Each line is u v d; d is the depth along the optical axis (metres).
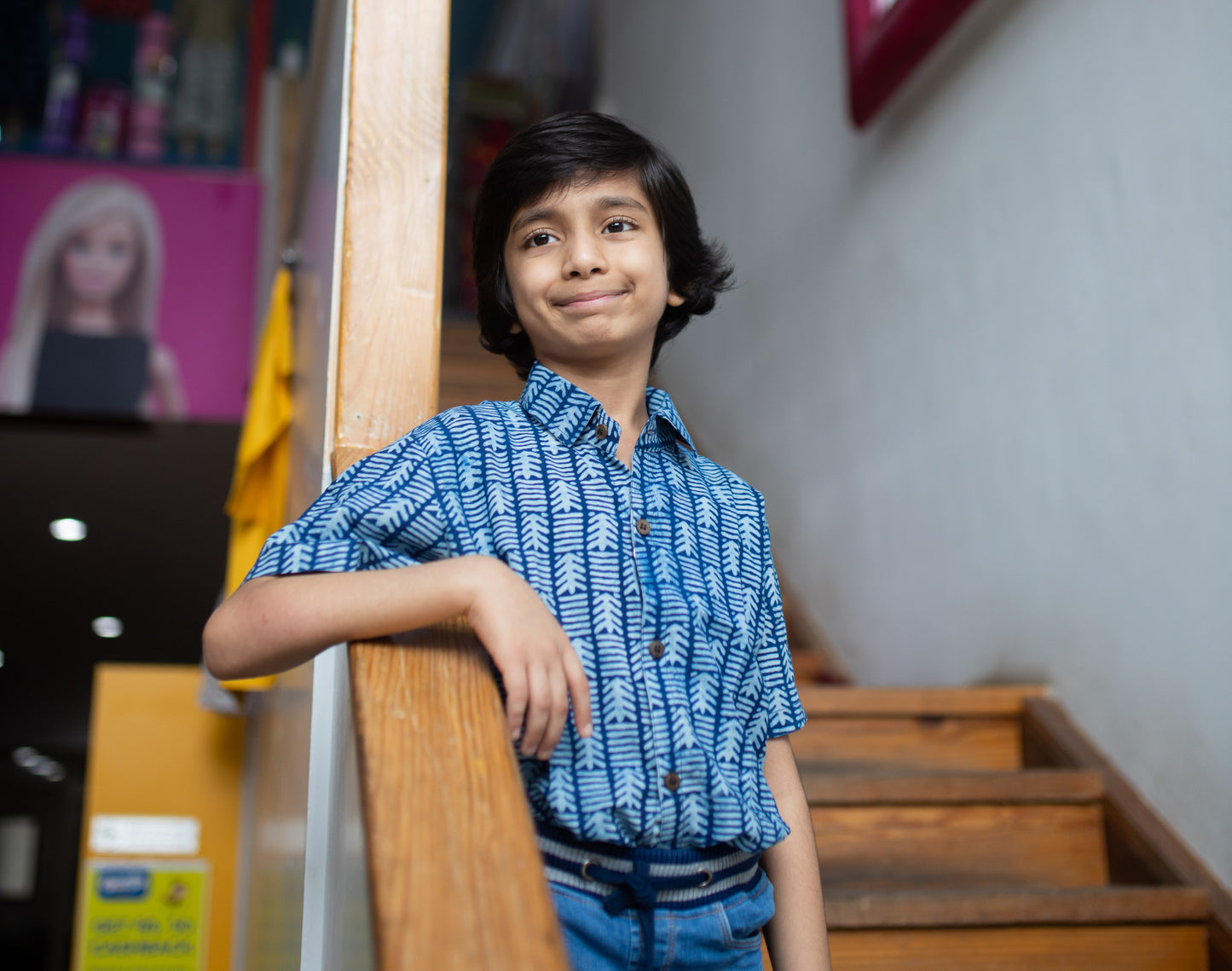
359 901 0.67
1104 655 2.02
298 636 0.67
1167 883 1.79
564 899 0.72
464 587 0.68
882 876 1.90
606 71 5.61
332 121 1.41
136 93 4.45
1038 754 2.16
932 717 2.22
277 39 4.73
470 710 0.65
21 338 3.80
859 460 2.95
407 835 0.53
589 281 0.91
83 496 4.84
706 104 4.24
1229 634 1.72
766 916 0.82
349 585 0.68
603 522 0.82
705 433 4.05
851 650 2.95
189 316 3.90
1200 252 1.80
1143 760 1.92
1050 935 1.67
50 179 3.91
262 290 3.93
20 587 6.16
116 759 2.70
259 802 2.24
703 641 0.82
